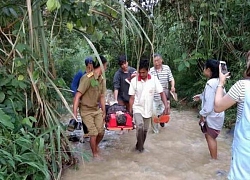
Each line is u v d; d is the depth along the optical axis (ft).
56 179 11.46
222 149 16.14
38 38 10.70
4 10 10.12
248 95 7.92
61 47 25.89
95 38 11.18
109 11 10.42
